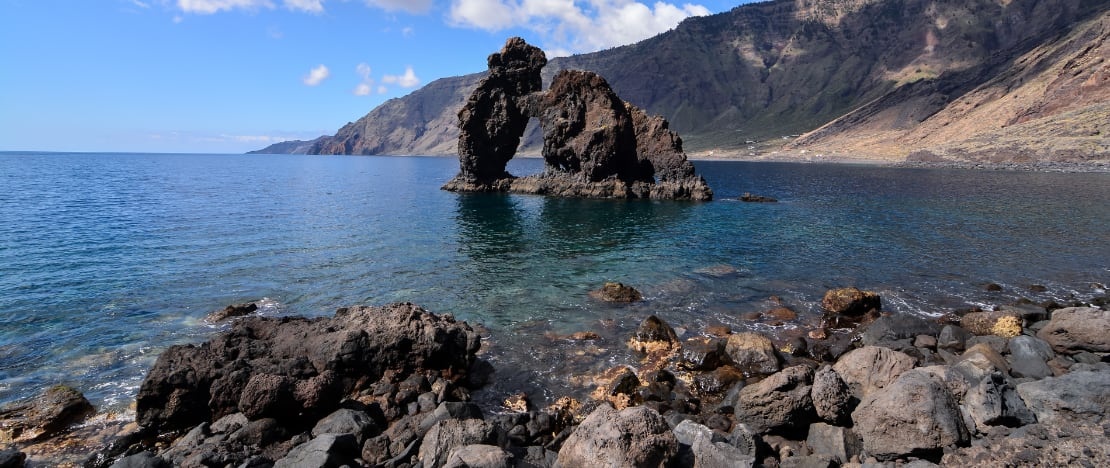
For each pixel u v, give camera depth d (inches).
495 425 454.0
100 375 616.7
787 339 752.3
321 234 1596.9
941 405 407.2
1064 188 3058.6
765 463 410.3
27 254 1192.8
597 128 2970.0
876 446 412.5
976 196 2723.9
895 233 1635.1
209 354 567.2
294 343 628.1
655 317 756.6
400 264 1221.1
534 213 2240.4
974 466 370.9
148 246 1326.3
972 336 697.6
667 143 3075.8
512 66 3289.9
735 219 2026.3
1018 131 5841.5
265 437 466.9
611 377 617.0
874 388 499.8
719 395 577.6
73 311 834.2
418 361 610.2
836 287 1023.6
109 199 2364.7
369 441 452.4
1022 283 1038.4
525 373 635.5
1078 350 603.2
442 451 416.8
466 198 2896.2
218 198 2598.4
